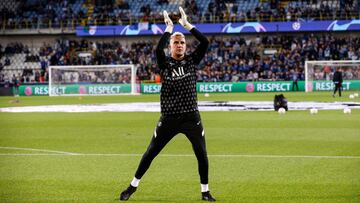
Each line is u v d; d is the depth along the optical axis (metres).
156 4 58.16
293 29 52.88
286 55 53.44
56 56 56.44
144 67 54.62
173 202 8.30
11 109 30.81
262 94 45.19
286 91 49.66
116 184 9.70
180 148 14.20
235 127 19.55
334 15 53.38
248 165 11.61
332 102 32.72
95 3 58.72
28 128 20.03
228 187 9.38
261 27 53.31
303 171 10.79
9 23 57.88
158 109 29.27
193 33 8.02
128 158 12.73
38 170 11.13
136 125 20.73
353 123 20.39
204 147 8.12
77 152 13.75
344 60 51.06
